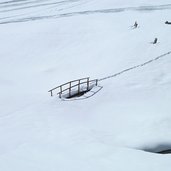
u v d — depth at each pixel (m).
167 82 21.97
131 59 29.45
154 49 30.67
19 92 27.91
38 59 36.28
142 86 21.78
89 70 30.41
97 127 15.76
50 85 29.09
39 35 42.41
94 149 12.17
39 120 17.45
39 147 12.52
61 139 13.68
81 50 36.47
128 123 15.96
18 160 10.88
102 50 34.59
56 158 11.11
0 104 25.03
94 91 22.25
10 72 33.75
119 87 22.25
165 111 17.02
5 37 43.22
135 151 11.93
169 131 14.56
